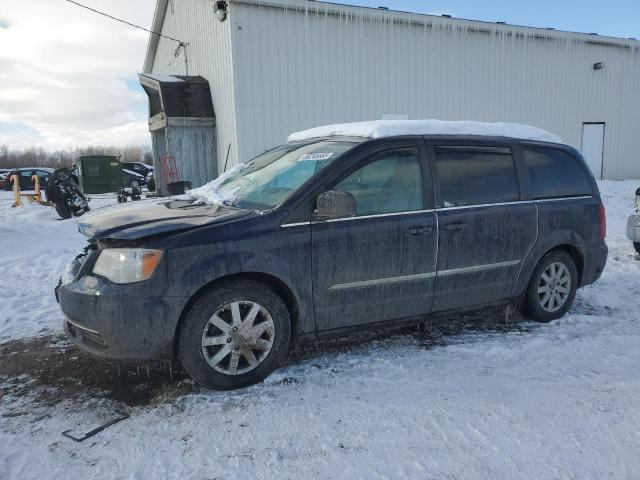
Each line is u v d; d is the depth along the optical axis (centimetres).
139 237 317
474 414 308
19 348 425
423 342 425
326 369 372
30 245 891
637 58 1995
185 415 311
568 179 488
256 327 346
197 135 1578
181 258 320
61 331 466
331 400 327
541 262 468
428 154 409
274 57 1400
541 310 472
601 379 356
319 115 1474
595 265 499
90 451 275
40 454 273
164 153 1970
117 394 341
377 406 319
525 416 306
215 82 1549
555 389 341
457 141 427
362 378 357
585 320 481
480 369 372
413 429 292
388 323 399
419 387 344
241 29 1355
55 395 342
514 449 272
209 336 334
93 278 327
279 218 348
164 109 1537
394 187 391
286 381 353
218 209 382
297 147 450
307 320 363
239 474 254
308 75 1447
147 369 373
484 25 1675
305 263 354
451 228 405
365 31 1504
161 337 320
